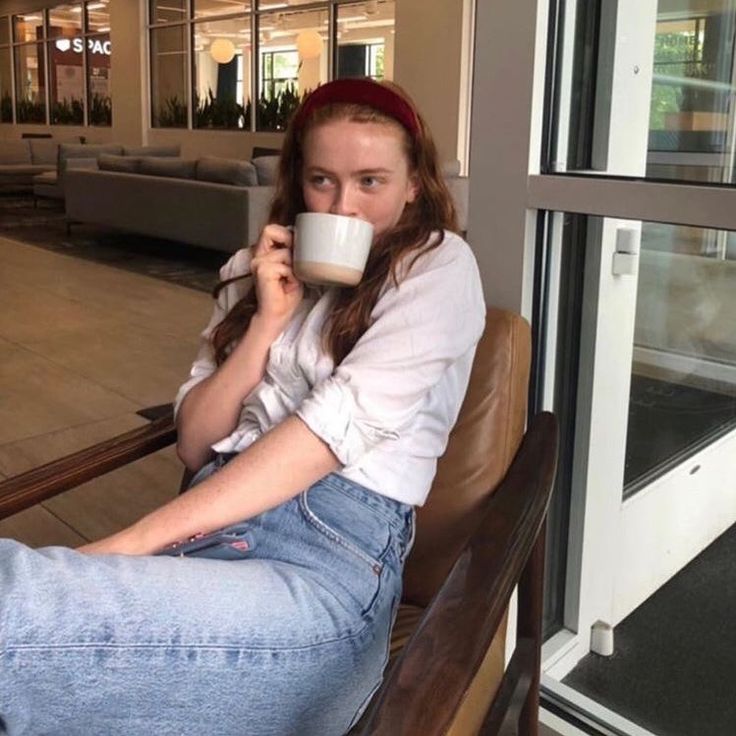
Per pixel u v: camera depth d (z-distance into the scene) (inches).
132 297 221.8
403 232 44.4
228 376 46.4
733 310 68.4
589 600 67.4
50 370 156.0
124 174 297.0
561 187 51.6
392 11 365.1
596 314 60.7
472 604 31.7
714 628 71.2
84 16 510.6
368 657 38.2
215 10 432.5
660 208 47.5
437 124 332.5
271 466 39.5
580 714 60.2
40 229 354.9
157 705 33.2
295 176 49.6
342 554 39.5
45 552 34.3
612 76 55.2
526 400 52.3
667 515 75.2
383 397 40.6
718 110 56.4
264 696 34.9
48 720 32.1
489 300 56.7
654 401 69.2
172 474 110.7
